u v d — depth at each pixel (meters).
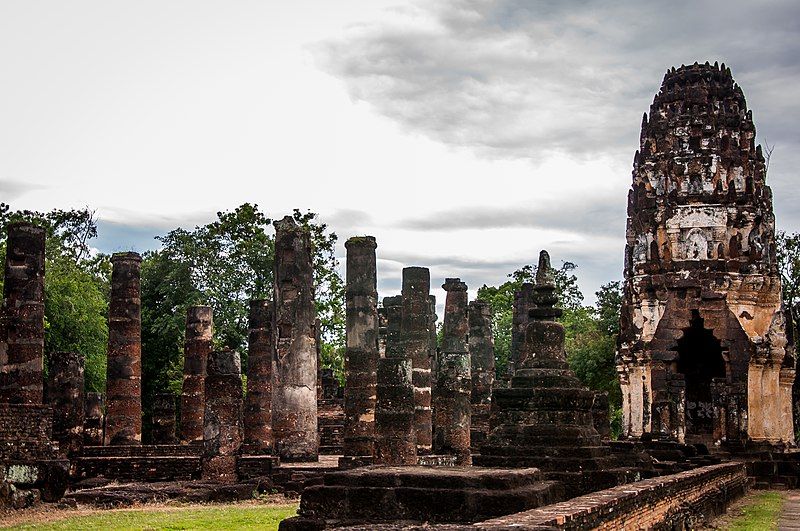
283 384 37.66
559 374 23.09
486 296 91.62
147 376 68.44
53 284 54.47
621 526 15.79
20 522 24.52
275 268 38.72
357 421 35.50
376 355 36.44
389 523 15.84
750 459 38.62
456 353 40.19
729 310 40.38
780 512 28.00
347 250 37.50
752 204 41.28
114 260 44.59
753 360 40.03
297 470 32.47
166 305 69.00
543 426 22.31
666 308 40.72
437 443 38.47
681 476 22.12
